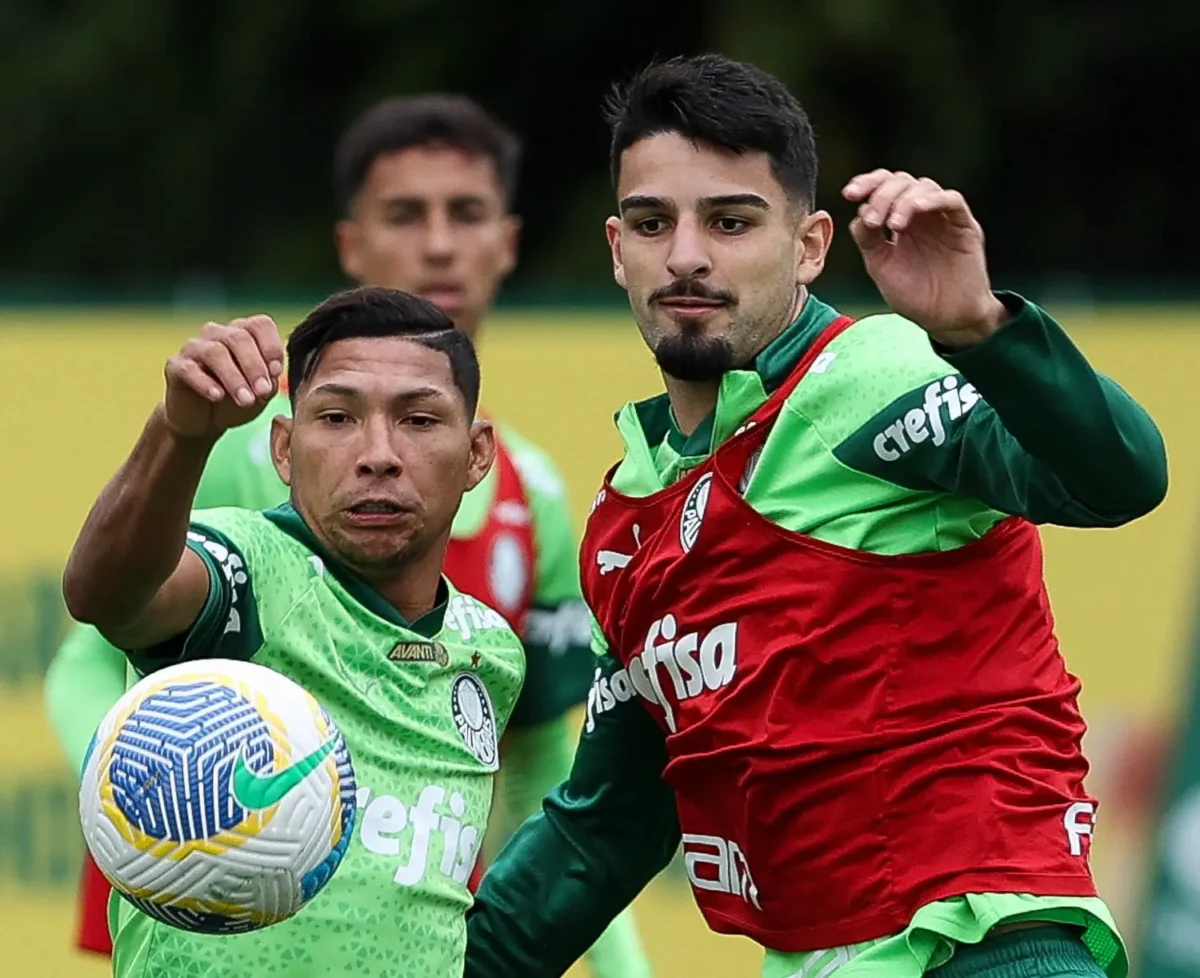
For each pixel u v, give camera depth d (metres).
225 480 21.16
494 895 18.16
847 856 15.56
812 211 16.58
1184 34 54.34
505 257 24.41
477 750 16.52
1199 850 29.17
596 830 18.02
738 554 15.73
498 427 22.88
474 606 17.16
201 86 59.53
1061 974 15.25
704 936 29.02
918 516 15.47
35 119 59.44
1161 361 29.56
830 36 50.88
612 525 16.72
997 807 15.32
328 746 14.38
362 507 15.60
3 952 28.89
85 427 29.47
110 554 14.27
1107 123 55.50
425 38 57.34
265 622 15.35
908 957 15.35
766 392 15.90
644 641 16.44
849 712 15.52
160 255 59.31
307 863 14.16
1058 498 14.46
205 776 13.85
